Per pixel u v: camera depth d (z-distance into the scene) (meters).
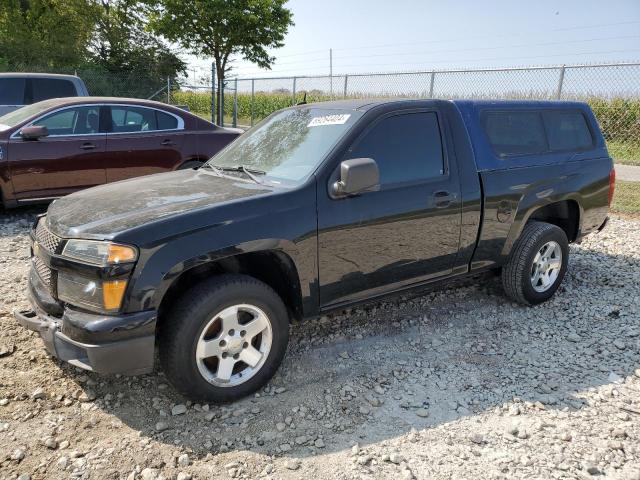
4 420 3.02
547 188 4.58
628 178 11.04
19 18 24.28
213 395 3.14
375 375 3.59
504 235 4.39
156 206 3.19
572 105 5.05
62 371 3.53
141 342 2.87
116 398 3.28
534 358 3.86
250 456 2.79
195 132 8.15
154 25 21.58
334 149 3.53
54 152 7.12
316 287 3.47
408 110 3.90
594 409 3.22
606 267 5.79
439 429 3.02
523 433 2.98
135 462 2.73
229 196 3.30
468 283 5.28
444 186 3.95
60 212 3.40
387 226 3.68
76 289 2.95
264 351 3.30
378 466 2.72
